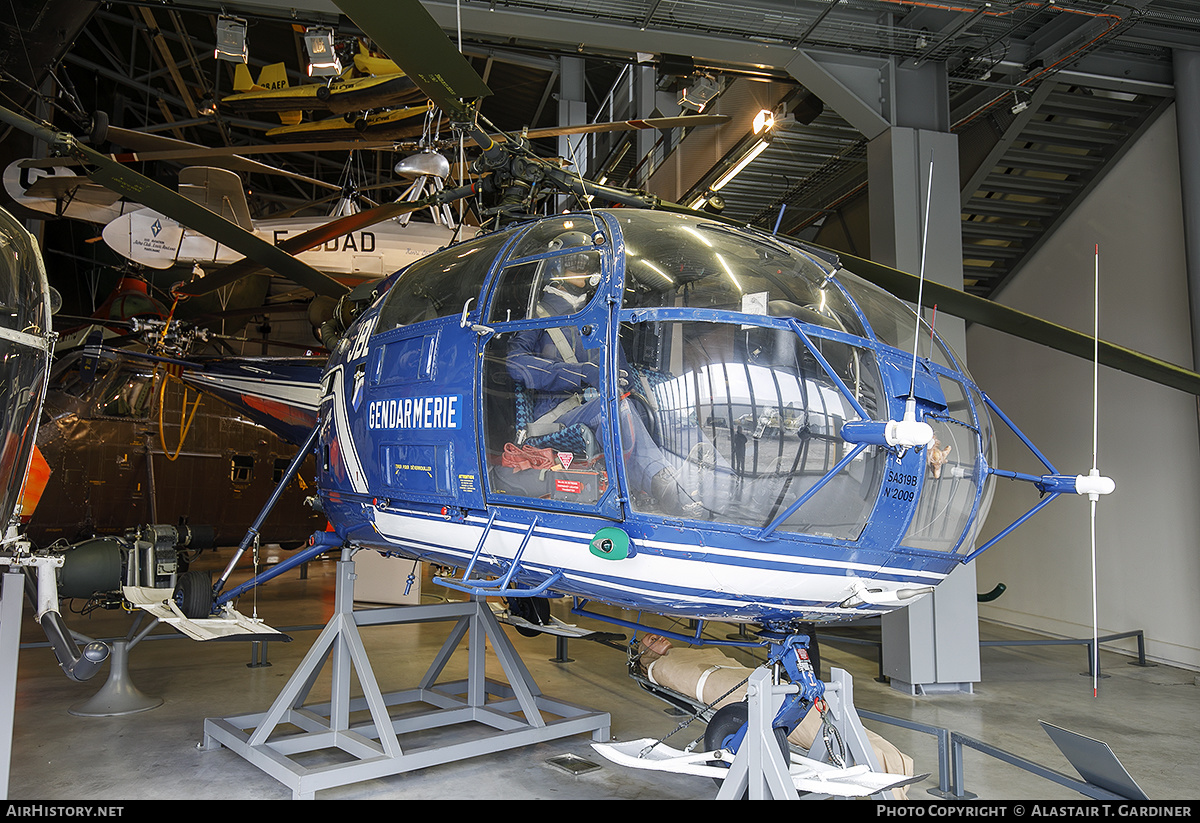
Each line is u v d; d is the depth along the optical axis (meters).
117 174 3.92
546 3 5.43
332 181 17.39
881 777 2.98
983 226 8.41
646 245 3.01
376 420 3.73
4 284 3.15
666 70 6.59
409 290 3.89
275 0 5.63
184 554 6.32
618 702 5.43
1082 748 3.22
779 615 3.03
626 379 2.77
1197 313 6.31
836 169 8.58
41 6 6.44
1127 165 7.38
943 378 3.15
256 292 15.53
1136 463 7.26
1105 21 5.80
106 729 4.62
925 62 6.38
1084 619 7.77
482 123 3.67
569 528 2.93
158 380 8.80
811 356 2.76
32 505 4.83
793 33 5.89
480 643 4.84
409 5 2.62
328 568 13.25
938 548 3.03
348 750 4.05
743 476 2.68
